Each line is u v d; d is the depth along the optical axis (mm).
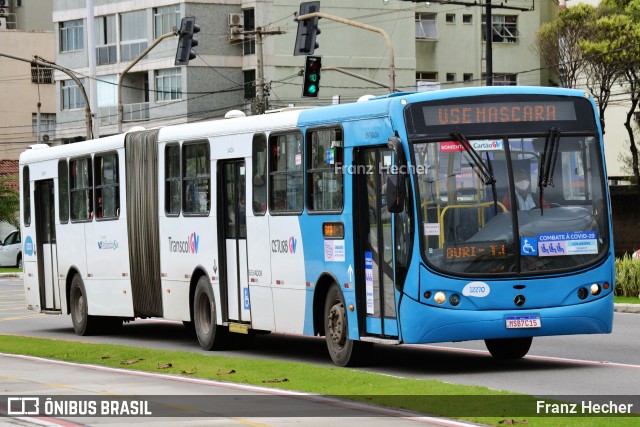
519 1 144625
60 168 50469
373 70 133625
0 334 46938
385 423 21609
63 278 50469
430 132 30844
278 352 39156
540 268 30953
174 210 42406
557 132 31469
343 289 33281
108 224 46656
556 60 122000
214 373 30531
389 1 134250
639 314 52062
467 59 142875
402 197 30312
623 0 120562
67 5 142750
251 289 37938
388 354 36875
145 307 44562
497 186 30953
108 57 138000
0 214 130875
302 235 35062
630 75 121062
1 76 174375
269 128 36719
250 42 130250
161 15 132500
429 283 30438
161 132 43188
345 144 33062
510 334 30688
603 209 31688
